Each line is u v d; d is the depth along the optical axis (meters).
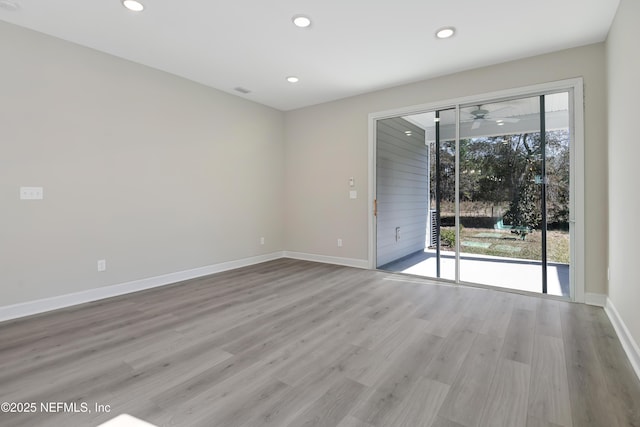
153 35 3.07
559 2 2.53
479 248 3.90
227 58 3.57
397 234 4.55
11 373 1.93
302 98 4.98
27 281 2.91
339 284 3.95
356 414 1.56
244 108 4.97
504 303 3.23
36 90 2.95
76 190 3.21
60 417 1.54
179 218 4.12
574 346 2.28
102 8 2.62
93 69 3.32
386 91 4.54
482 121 3.85
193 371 1.96
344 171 5.01
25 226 2.90
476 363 2.05
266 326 2.65
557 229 3.42
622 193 2.46
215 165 4.55
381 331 2.55
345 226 5.02
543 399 1.67
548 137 3.45
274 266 4.99
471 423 1.50
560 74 3.32
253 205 5.16
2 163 2.78
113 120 3.48
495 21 2.81
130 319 2.81
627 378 1.87
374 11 2.69
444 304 3.20
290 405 1.63
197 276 4.33
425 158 4.28
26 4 2.55
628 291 2.26
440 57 3.53
